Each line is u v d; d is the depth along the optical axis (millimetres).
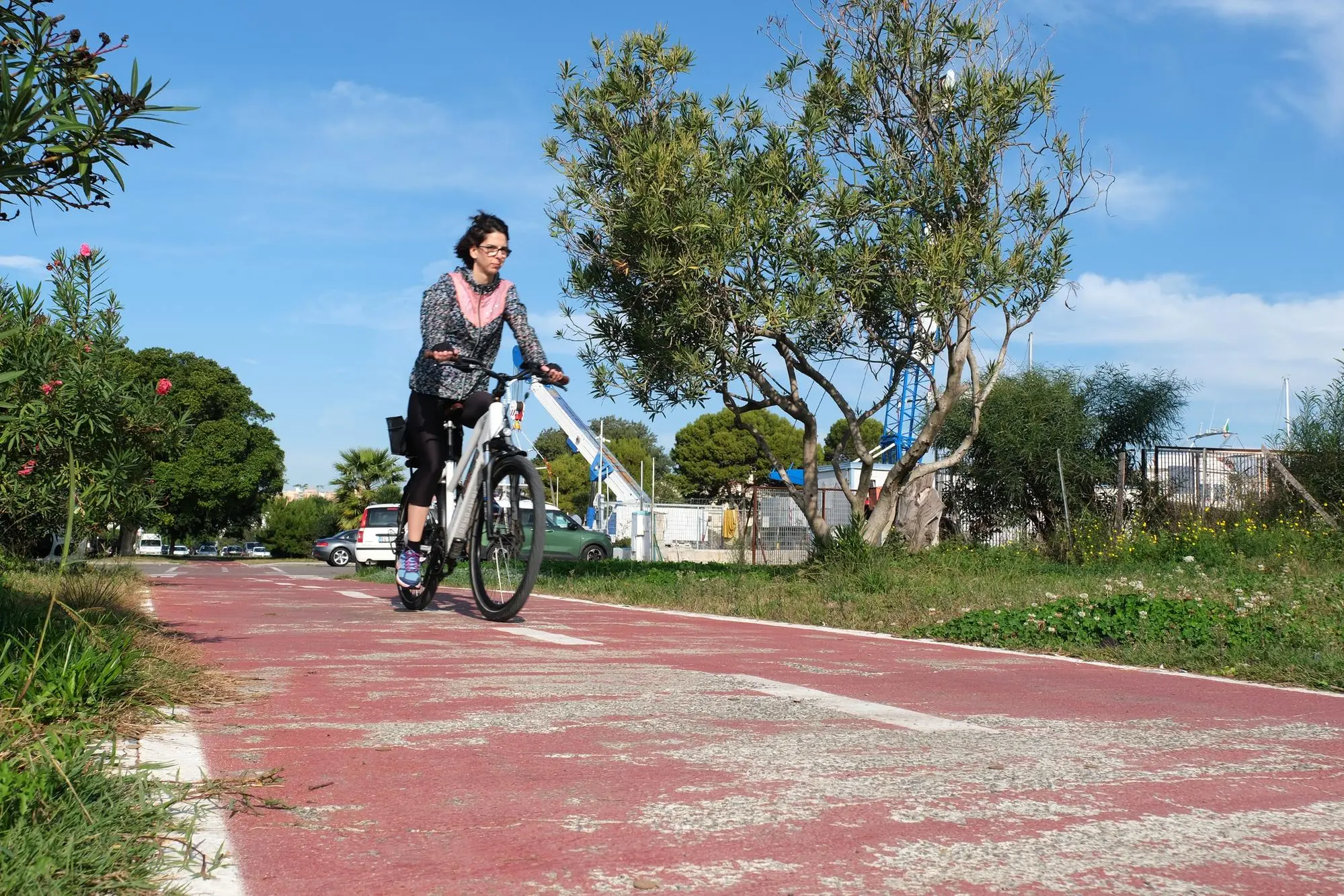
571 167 13305
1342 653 5383
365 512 25016
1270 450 17703
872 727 3162
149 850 1806
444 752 2723
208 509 58312
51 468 7328
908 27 12648
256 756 2629
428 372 6277
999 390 22719
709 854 1899
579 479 81125
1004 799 2320
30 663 2943
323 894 1677
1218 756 2871
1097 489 22109
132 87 2154
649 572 15031
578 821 2104
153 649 3961
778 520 28625
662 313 13414
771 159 12570
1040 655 5887
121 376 8547
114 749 2371
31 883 1584
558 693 3699
